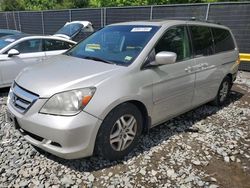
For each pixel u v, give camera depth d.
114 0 19.88
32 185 2.63
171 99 3.57
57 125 2.53
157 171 2.92
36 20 16.55
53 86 2.68
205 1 17.47
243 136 3.88
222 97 5.11
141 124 3.25
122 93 2.83
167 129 3.97
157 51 3.35
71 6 29.03
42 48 6.35
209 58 4.29
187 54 3.83
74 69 3.04
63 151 2.60
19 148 3.27
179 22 3.86
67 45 6.89
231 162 3.18
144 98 3.10
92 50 3.73
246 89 6.79
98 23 12.86
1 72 5.61
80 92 2.62
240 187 2.74
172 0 18.25
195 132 3.93
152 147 3.42
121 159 3.10
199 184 2.74
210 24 4.57
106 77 2.81
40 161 3.01
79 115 2.57
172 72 3.47
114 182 2.70
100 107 2.67
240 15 8.85
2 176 2.75
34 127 2.66
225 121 4.42
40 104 2.63
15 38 6.14
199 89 4.14
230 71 5.02
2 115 4.34
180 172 2.92
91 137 2.68
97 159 3.07
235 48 5.29
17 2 30.81
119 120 2.93
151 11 10.75
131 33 3.63
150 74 3.18
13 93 3.05
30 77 3.00
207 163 3.12
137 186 2.67
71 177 2.75
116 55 3.35
